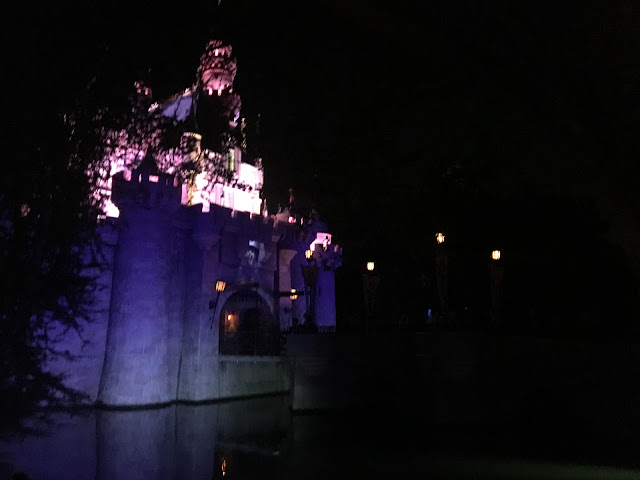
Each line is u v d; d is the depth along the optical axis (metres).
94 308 31.42
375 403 22.50
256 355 34.31
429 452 15.82
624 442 13.48
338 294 47.47
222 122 29.22
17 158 12.30
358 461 16.06
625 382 13.79
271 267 40.41
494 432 16.97
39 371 13.46
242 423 27.00
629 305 22.89
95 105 14.16
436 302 35.41
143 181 31.70
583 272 24.31
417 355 19.91
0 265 12.41
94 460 19.36
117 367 30.88
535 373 16.23
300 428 21.84
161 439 23.38
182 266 35.81
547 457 13.80
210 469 17.61
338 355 24.09
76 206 14.27
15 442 20.44
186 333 35.00
